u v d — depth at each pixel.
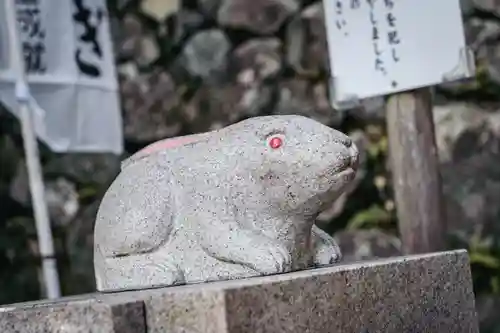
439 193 2.47
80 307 1.72
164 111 3.19
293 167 1.91
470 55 2.32
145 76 3.23
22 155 3.10
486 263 2.95
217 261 1.91
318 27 3.12
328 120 3.09
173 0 3.25
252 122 1.98
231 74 3.18
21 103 2.56
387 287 1.90
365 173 3.07
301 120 1.96
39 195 2.59
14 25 2.56
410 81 2.37
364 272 1.86
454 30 2.32
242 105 3.15
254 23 3.18
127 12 3.27
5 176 3.08
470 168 3.02
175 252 1.93
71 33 2.76
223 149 1.96
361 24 2.42
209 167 1.95
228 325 1.67
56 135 2.72
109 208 1.97
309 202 1.93
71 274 3.08
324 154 1.90
